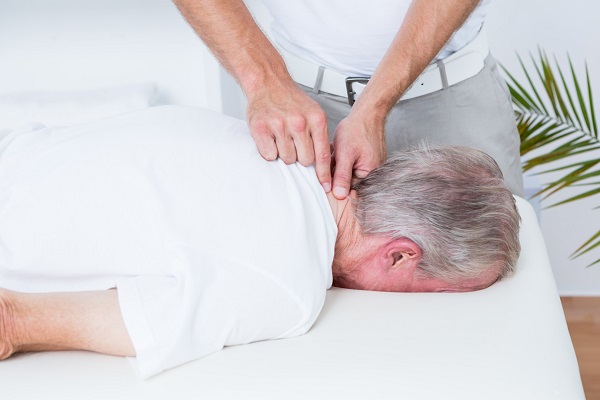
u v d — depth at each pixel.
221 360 1.21
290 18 1.98
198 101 2.68
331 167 1.49
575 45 3.24
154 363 1.15
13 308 1.18
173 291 1.21
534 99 3.32
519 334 1.26
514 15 3.23
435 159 1.44
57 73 2.70
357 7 1.88
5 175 1.41
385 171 1.45
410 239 1.41
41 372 1.17
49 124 2.47
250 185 1.31
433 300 1.42
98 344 1.20
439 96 1.96
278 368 1.17
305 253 1.29
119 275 1.30
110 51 2.67
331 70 1.97
